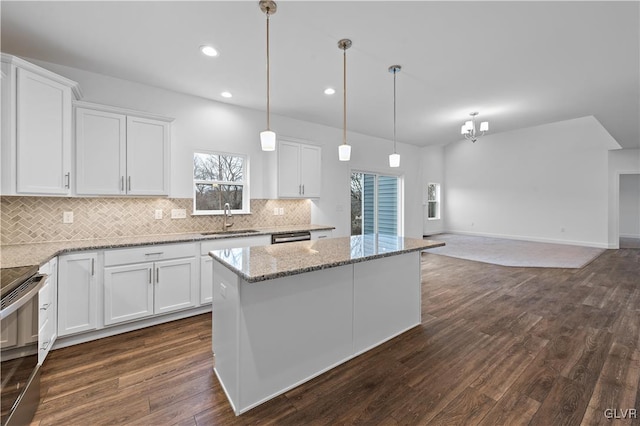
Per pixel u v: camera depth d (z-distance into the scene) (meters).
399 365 2.22
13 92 2.17
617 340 2.55
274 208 4.42
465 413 1.71
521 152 8.55
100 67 2.91
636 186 9.05
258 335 1.82
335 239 2.93
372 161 6.04
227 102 3.89
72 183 2.67
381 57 2.76
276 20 2.19
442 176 10.31
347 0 1.97
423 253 6.56
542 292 3.89
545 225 8.12
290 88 3.46
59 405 1.78
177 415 1.71
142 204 3.31
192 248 3.09
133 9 2.05
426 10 2.09
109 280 2.63
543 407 1.75
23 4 1.98
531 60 2.84
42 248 2.43
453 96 3.79
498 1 2.00
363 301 2.41
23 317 1.57
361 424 1.64
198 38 2.42
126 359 2.30
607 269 5.09
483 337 2.65
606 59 2.82
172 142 3.49
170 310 2.96
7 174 2.16
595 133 7.28
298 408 1.78
